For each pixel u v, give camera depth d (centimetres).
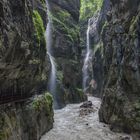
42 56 2167
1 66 1312
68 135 2203
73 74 4191
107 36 3581
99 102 4159
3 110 1448
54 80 3562
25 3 1616
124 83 2309
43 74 2347
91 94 5238
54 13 4234
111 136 2169
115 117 2369
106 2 4847
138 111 2077
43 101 2270
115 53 2672
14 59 1431
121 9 2777
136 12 2411
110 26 3394
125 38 2475
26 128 1750
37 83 2133
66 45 4094
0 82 1407
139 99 2111
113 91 2517
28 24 1684
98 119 2830
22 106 1781
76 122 2688
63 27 4153
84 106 3541
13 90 1620
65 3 4566
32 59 1797
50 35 3803
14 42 1372
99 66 4878
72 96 4012
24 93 1853
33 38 1809
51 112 2477
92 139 2095
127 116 2181
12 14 1370
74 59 4316
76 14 4888
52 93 3462
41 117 2136
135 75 2144
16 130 1540
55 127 2467
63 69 3925
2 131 1341
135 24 2266
